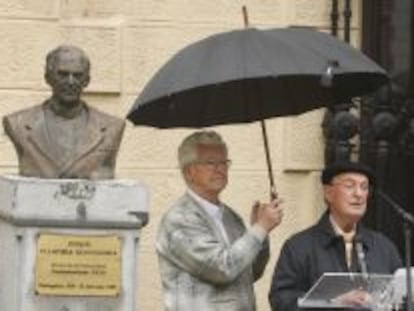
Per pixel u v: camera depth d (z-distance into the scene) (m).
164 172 17.56
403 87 17.92
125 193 12.76
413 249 17.39
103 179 12.93
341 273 12.84
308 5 17.92
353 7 18.02
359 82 13.41
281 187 17.81
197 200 12.80
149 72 17.62
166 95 12.26
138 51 17.59
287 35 12.65
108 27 17.52
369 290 12.67
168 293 12.67
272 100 13.42
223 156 12.83
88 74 13.02
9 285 12.90
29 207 12.57
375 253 13.27
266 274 17.62
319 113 17.84
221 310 12.62
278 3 17.84
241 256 12.51
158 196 17.53
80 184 12.66
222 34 12.63
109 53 17.53
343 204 13.17
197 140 12.82
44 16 17.41
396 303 12.64
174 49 17.66
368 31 17.95
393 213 17.61
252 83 13.12
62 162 12.81
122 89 17.56
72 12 17.53
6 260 13.02
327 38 12.80
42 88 17.41
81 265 12.70
